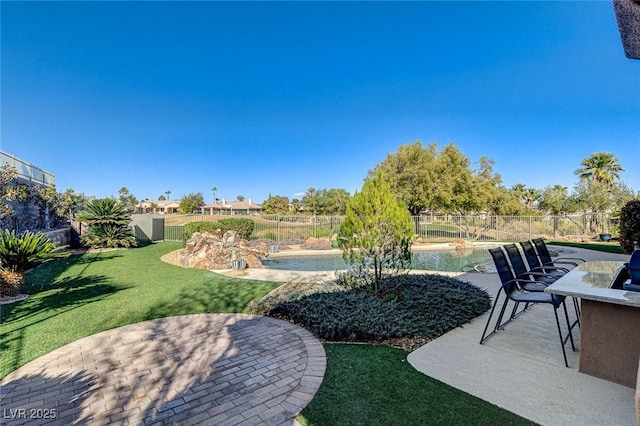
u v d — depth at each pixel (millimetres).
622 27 2807
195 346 3754
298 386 2805
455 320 4266
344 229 5422
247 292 6367
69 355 3514
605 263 4121
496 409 2369
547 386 2697
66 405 2568
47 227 13719
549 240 19156
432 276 6363
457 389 2672
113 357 3461
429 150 22453
